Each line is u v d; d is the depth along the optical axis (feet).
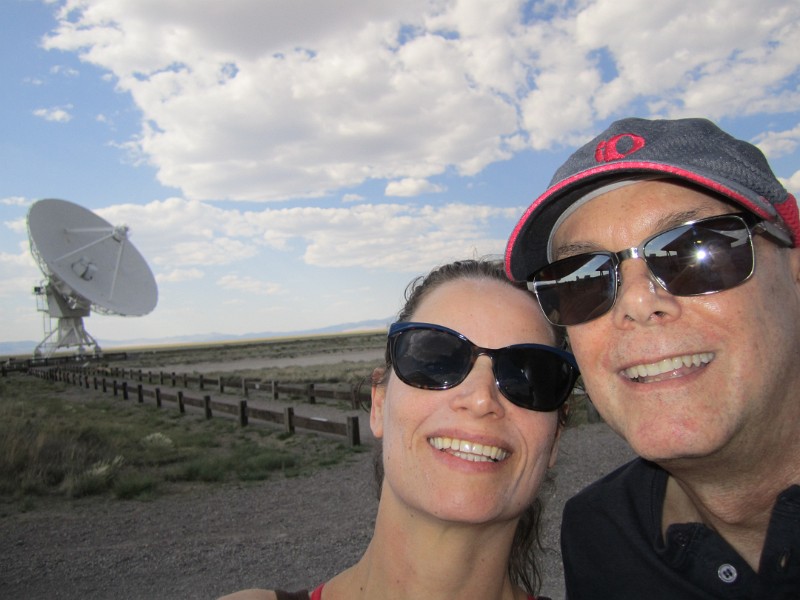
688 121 1.37
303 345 94.73
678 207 1.32
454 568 1.36
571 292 1.44
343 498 7.23
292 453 10.14
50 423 12.83
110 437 11.58
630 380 1.34
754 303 1.26
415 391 1.40
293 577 4.82
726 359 1.25
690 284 1.26
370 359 43.83
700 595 1.34
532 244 1.57
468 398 1.36
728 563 1.33
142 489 8.09
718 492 1.36
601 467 7.54
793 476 1.31
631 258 1.33
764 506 1.34
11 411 17.07
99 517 6.91
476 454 1.37
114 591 4.72
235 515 6.79
